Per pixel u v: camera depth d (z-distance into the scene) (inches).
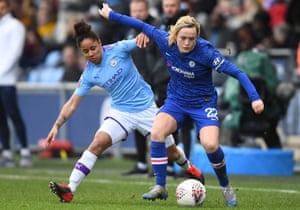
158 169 1103.6
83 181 1491.1
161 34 1099.9
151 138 1101.7
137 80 1155.3
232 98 1672.0
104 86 1145.4
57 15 2635.3
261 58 1664.6
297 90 1966.0
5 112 1847.9
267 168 1695.4
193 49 1065.5
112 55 1139.3
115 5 1889.8
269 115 1688.0
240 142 1750.7
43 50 2444.6
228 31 2095.2
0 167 1831.9
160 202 1120.2
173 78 1095.6
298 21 2162.9
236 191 1309.1
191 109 1090.7
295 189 1365.7
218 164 1077.1
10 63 1780.3
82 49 1124.5
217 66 1062.4
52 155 2091.5
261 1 2343.8
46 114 2108.8
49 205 1069.8
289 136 1996.8
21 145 1838.1
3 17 1801.2
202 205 1077.8
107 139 1128.8
